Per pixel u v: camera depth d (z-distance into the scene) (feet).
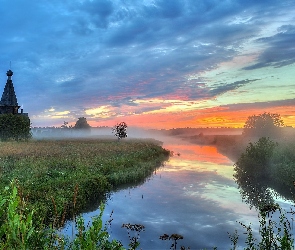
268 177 83.56
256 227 44.57
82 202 52.95
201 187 76.38
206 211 54.13
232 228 44.83
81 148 153.38
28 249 12.02
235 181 84.79
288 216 46.98
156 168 112.47
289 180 67.87
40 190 54.80
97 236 12.53
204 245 37.63
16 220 11.45
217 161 138.31
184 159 147.84
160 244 37.88
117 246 16.88
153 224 46.73
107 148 155.33
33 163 88.02
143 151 142.41
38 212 34.73
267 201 59.98
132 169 92.58
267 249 21.72
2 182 55.67
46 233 14.55
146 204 58.90
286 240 19.99
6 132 219.82
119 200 62.08
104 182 69.10
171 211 54.19
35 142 204.44
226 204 59.31
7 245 11.32
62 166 86.84
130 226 34.47
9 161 92.63
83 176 69.97
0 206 12.11
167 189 73.77
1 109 247.70
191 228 44.93
